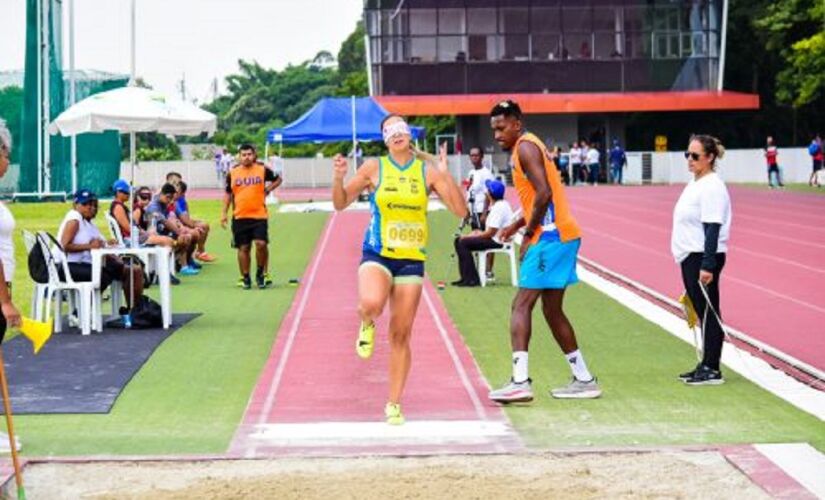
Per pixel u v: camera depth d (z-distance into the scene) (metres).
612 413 13.29
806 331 19.19
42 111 57.88
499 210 24.86
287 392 14.57
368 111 50.72
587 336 18.58
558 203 13.62
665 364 16.23
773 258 30.33
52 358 16.73
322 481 10.59
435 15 81.25
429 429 12.54
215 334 19.02
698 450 11.53
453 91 81.56
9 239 12.08
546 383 14.98
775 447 11.62
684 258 14.84
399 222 12.59
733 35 88.62
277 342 18.22
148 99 21.95
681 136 90.38
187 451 11.74
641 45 82.00
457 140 82.19
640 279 26.34
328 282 26.42
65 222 19.12
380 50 81.25
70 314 19.66
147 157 99.44
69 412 13.46
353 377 15.44
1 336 11.83
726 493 10.23
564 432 12.41
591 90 81.94
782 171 74.50
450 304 22.27
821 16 72.75
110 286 21.22
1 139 11.77
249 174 25.19
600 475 10.76
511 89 81.81
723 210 14.50
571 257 13.73
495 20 81.50
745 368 15.82
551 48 81.88
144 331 19.20
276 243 37.00
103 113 21.45
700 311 14.84
